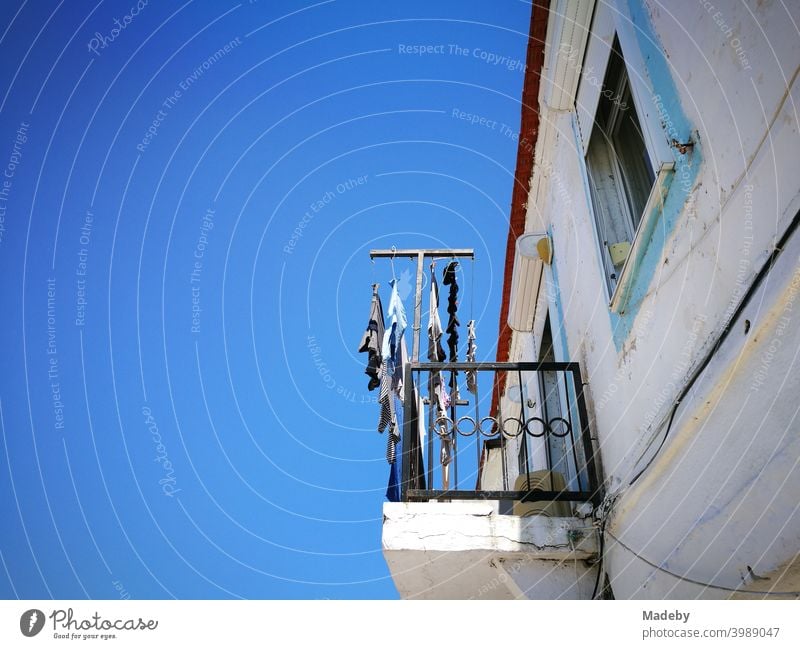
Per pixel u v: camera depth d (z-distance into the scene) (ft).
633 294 13.64
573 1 16.80
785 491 7.74
